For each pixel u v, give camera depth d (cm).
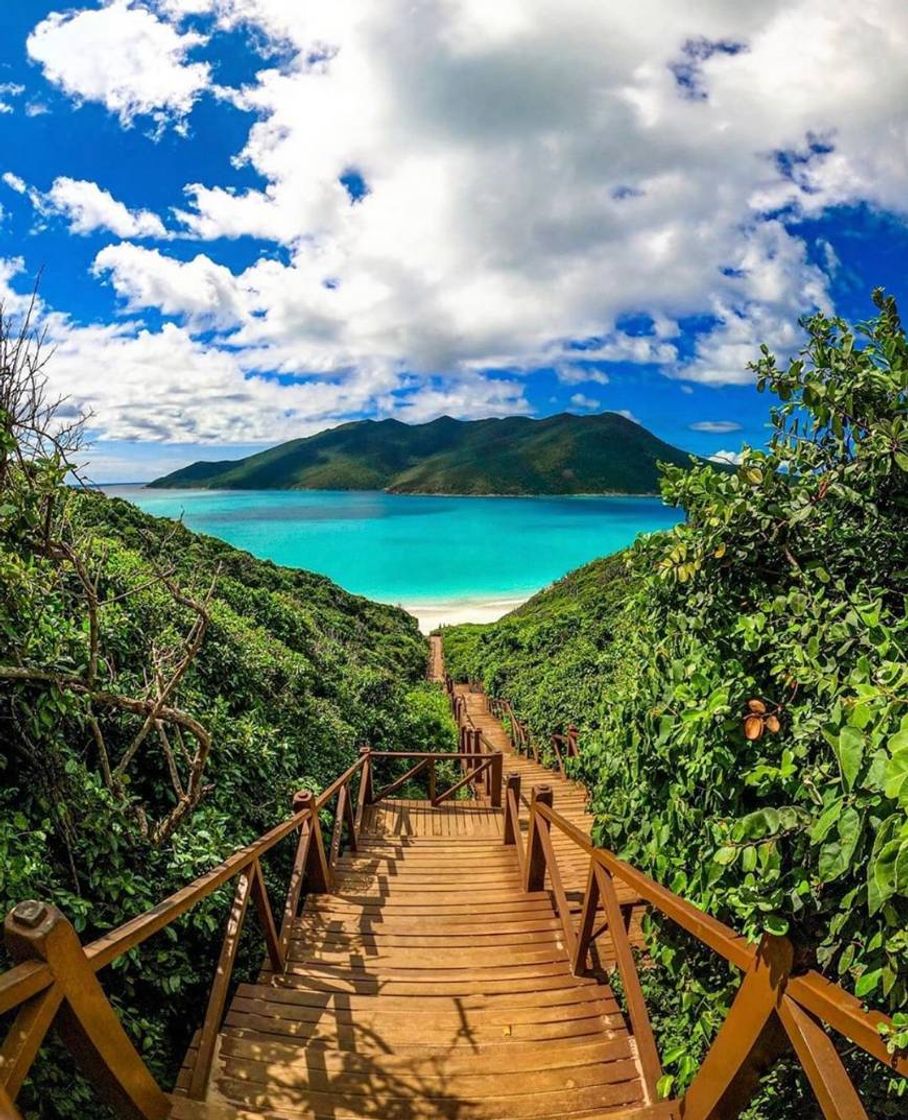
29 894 289
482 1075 298
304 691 1038
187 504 15938
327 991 370
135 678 529
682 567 290
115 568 690
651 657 345
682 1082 256
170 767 416
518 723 1577
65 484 336
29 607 367
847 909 195
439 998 364
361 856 616
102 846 363
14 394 298
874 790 174
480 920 469
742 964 191
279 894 512
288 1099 283
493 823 750
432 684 2530
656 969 376
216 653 764
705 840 280
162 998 366
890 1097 207
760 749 258
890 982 164
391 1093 288
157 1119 222
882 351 280
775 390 303
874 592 265
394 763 1191
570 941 399
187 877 400
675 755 302
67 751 370
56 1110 257
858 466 283
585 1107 282
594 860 342
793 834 214
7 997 152
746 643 270
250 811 579
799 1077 238
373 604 3528
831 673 234
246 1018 338
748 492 294
